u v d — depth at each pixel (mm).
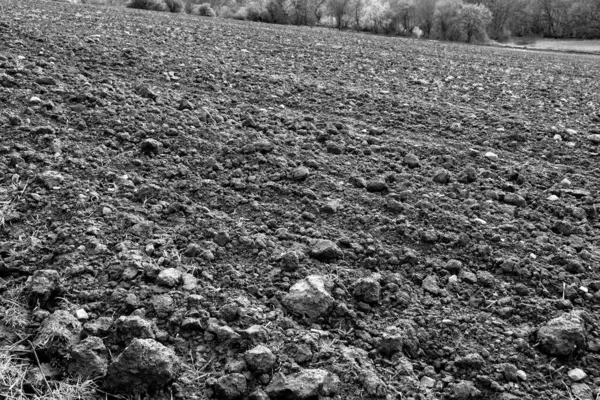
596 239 4211
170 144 5152
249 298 3295
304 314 3184
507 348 3076
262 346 2867
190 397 2648
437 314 3303
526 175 5262
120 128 5309
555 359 3033
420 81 9367
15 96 5664
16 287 3232
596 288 3623
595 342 3148
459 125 6629
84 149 4852
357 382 2779
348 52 12859
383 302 3389
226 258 3656
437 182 4984
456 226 4211
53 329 2854
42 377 2662
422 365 2965
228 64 8812
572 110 7980
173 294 3238
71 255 3486
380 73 10023
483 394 2805
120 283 3299
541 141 6273
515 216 4504
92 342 2805
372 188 4719
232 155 5102
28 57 7238
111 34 10477
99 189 4285
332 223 4176
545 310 3369
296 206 4371
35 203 4008
